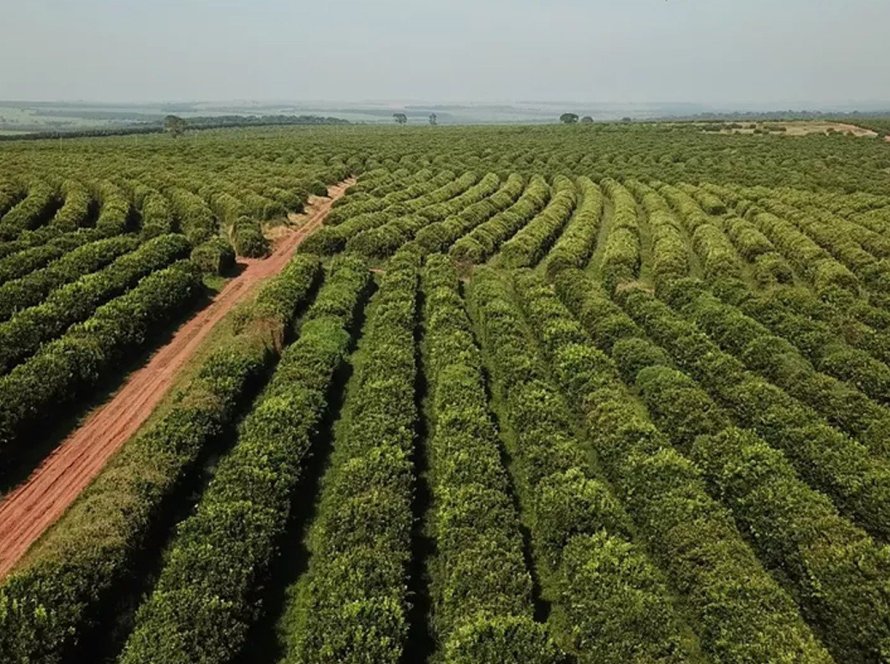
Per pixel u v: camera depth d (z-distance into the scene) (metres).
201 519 27.78
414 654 24.36
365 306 56.88
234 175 96.81
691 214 83.00
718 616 24.41
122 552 25.91
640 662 22.34
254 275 63.12
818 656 22.08
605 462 34.81
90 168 97.06
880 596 23.97
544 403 37.47
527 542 30.25
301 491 32.78
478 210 82.81
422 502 32.41
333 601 24.28
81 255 56.53
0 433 32.50
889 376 40.22
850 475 31.05
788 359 42.69
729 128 181.00
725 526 28.33
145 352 46.66
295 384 39.03
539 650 22.06
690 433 35.91
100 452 34.81
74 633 22.73
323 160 119.88
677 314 51.69
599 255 72.12
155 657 21.66
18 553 27.48
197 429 33.88
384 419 35.31
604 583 25.12
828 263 62.47
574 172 116.38
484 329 51.12
